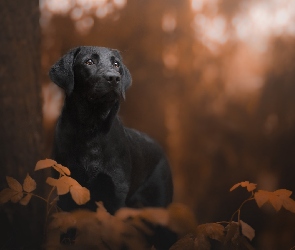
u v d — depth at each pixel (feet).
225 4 33.42
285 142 34.14
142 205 15.29
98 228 8.24
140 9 27.71
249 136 34.88
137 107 28.84
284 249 26.96
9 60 12.84
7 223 12.55
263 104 34.73
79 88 12.90
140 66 28.55
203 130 33.83
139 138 14.99
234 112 34.81
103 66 12.70
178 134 33.19
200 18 31.50
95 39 26.71
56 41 26.04
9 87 12.84
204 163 34.55
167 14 29.63
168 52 29.78
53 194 13.80
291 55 34.60
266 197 9.12
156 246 15.29
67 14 26.23
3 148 12.76
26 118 13.07
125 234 8.09
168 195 15.97
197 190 34.81
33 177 13.04
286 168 33.88
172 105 30.96
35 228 12.88
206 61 32.45
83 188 8.93
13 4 12.90
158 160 15.71
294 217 27.20
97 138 12.89
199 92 32.32
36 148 13.21
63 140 12.91
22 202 9.25
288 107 34.30
